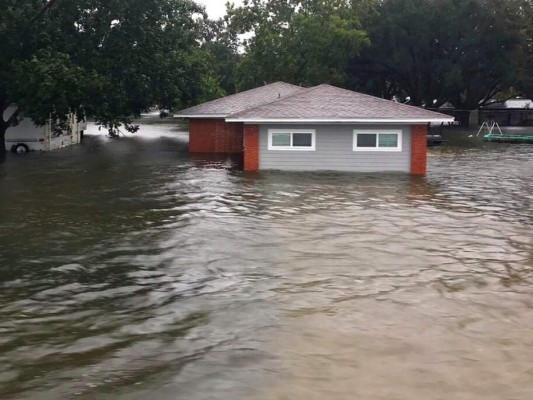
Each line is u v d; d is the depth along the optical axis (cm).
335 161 2269
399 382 601
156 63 3212
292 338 716
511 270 1011
